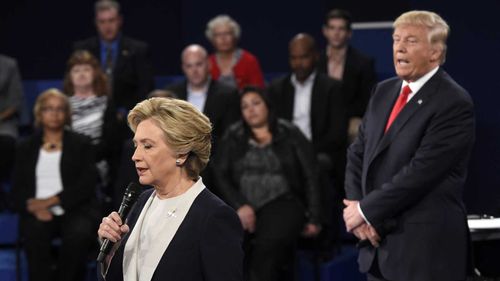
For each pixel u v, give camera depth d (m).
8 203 24.30
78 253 21.19
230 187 20.58
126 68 26.19
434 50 14.23
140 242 10.07
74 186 21.66
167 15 30.84
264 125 20.75
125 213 10.17
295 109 23.39
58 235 21.77
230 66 25.86
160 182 9.98
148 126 9.80
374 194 14.27
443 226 14.16
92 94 23.83
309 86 23.44
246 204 20.33
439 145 13.98
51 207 21.61
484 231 15.32
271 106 20.80
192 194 10.01
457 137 14.02
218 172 20.73
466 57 19.03
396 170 14.32
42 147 22.08
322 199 20.86
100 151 23.28
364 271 14.77
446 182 14.23
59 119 21.95
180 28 30.83
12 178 22.06
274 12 29.98
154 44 30.94
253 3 30.12
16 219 24.23
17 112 25.91
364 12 28.84
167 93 20.75
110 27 26.27
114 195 22.45
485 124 18.95
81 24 30.95
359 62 24.69
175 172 10.00
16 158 22.12
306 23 29.80
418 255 14.13
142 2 30.92
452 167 14.13
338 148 22.88
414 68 14.24
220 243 9.77
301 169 20.75
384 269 14.37
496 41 18.78
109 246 10.04
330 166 22.36
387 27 26.31
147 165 9.83
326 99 23.09
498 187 18.84
